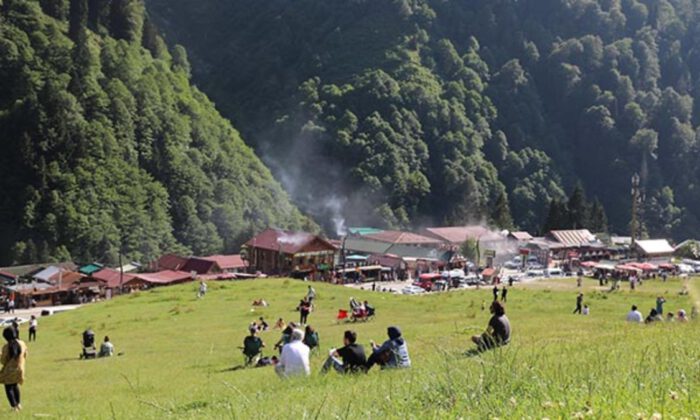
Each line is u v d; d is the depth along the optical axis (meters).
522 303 61.19
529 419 7.45
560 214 186.25
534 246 156.00
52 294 110.50
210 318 53.09
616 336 21.58
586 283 104.31
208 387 21.02
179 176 195.75
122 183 181.50
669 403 7.44
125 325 51.69
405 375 14.89
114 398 20.92
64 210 166.38
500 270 130.62
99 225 166.00
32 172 172.88
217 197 198.62
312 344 29.78
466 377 10.98
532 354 13.62
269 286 75.88
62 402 21.45
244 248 136.75
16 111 183.12
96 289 114.50
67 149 180.50
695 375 9.59
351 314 50.03
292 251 118.81
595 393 8.34
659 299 48.19
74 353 39.66
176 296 68.81
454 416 8.32
